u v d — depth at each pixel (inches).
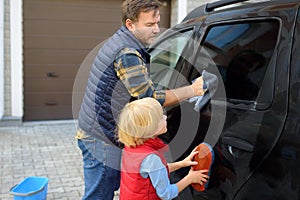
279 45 70.4
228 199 73.1
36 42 248.2
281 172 63.2
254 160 68.0
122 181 72.9
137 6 70.4
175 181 89.6
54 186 148.1
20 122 246.8
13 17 236.2
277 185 63.7
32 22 245.4
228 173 73.3
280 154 63.6
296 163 61.0
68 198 137.6
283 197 62.6
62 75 256.5
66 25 252.2
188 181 73.0
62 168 168.9
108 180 79.5
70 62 256.7
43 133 229.5
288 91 65.4
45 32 248.8
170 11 274.8
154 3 71.1
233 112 76.5
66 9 250.4
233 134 74.0
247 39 85.0
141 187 69.0
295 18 69.4
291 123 63.2
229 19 88.1
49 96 256.1
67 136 223.3
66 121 257.4
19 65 242.5
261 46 81.6
